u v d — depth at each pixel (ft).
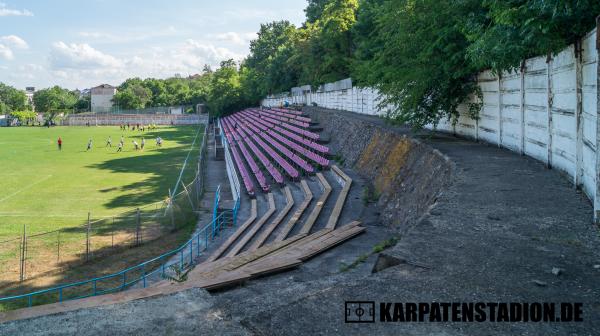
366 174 82.07
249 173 121.29
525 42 36.14
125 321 14.57
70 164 152.66
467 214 28.25
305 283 18.01
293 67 281.13
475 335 13.67
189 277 39.45
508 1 36.24
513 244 22.35
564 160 39.17
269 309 15.39
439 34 59.47
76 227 70.90
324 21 193.47
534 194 33.17
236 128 240.32
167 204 78.74
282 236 53.78
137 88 544.21
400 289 17.02
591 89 30.14
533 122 47.65
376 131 91.09
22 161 160.04
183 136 269.64
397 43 67.05
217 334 13.69
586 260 20.04
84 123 409.28
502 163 46.11
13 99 592.60
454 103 67.67
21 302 45.42
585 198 31.48
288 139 146.41
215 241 63.46
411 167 60.49
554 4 29.45
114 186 112.27
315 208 64.18
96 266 55.57
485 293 16.63
